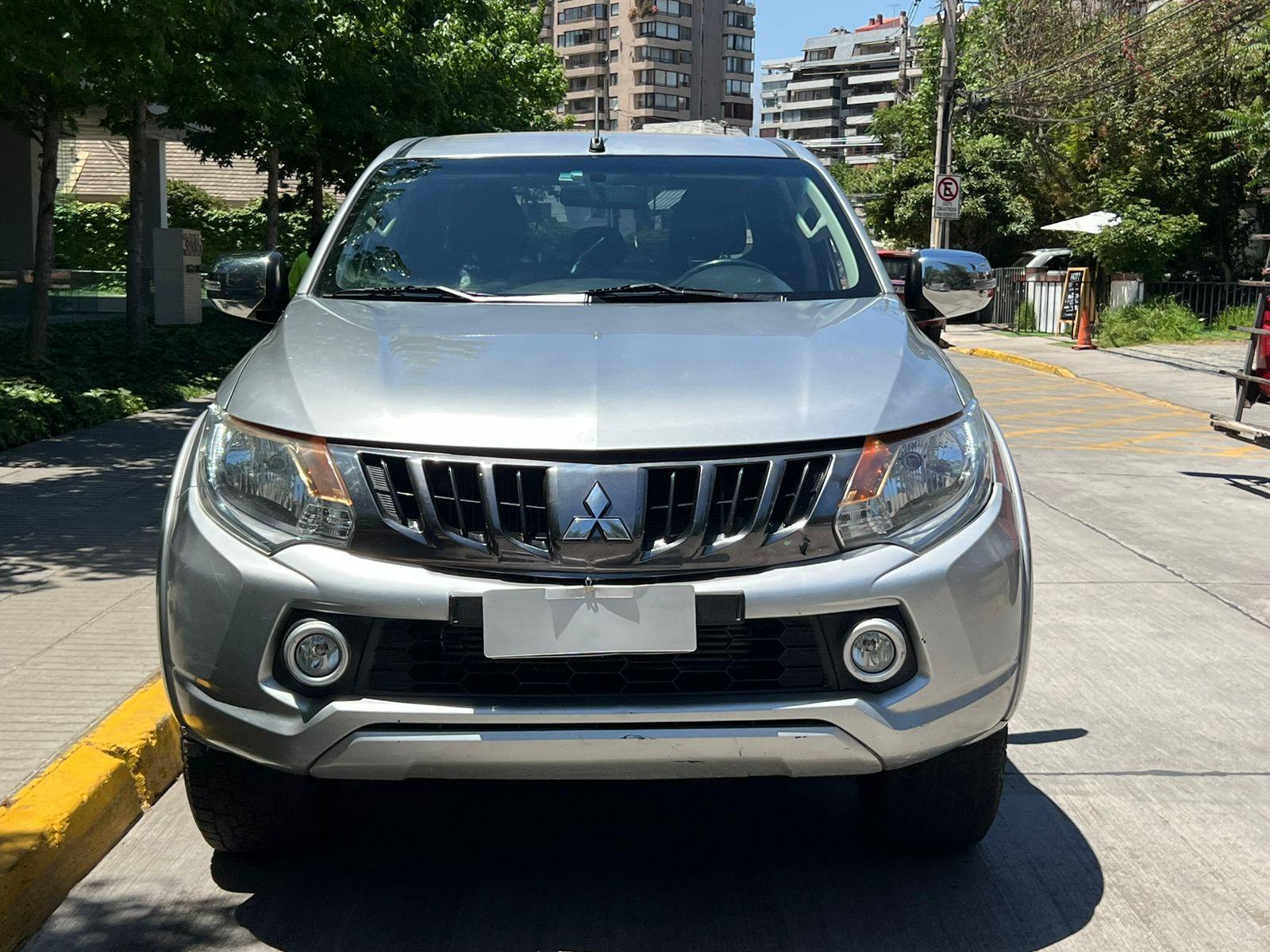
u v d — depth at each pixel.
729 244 4.33
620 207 4.47
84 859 3.56
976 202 35.47
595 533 2.90
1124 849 3.72
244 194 47.78
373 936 3.21
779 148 4.97
